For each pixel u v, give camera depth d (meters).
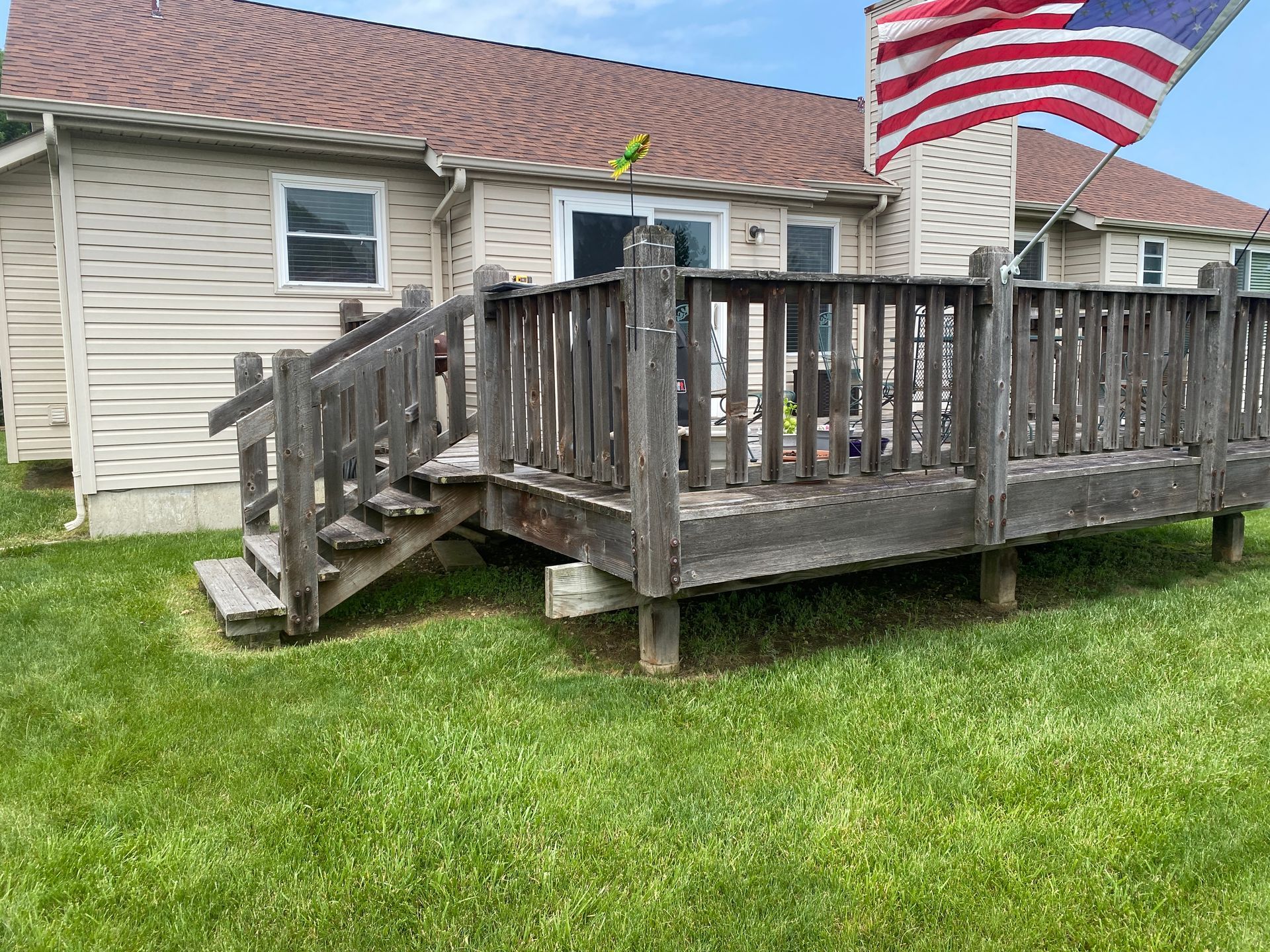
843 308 3.74
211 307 7.23
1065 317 4.41
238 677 3.66
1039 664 3.76
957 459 4.23
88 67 7.26
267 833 2.47
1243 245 14.73
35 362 10.03
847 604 4.83
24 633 4.26
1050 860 2.35
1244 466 5.49
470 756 2.87
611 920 2.10
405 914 2.14
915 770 2.82
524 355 4.41
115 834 2.48
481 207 7.68
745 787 2.71
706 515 3.55
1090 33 4.25
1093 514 4.74
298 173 7.45
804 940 2.04
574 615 3.81
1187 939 2.07
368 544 4.43
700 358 3.47
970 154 10.32
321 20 10.41
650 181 8.25
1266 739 3.04
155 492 7.18
